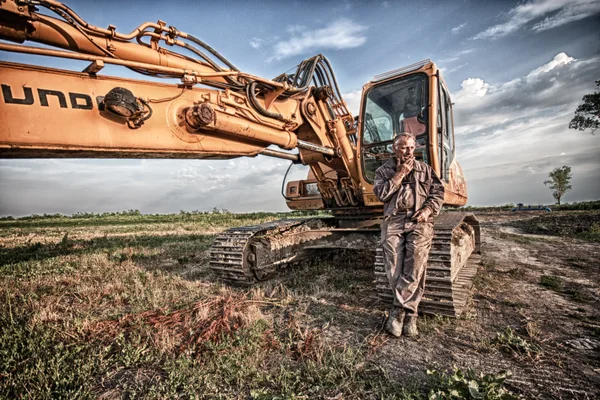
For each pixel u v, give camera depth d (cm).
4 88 218
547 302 396
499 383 190
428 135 452
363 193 514
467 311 363
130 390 223
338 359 250
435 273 333
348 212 581
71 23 258
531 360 253
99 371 248
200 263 652
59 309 395
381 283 356
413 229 306
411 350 271
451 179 547
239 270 461
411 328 300
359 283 479
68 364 252
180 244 916
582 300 401
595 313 358
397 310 305
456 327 319
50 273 572
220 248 493
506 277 521
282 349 271
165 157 309
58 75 244
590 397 206
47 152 242
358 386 217
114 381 235
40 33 251
